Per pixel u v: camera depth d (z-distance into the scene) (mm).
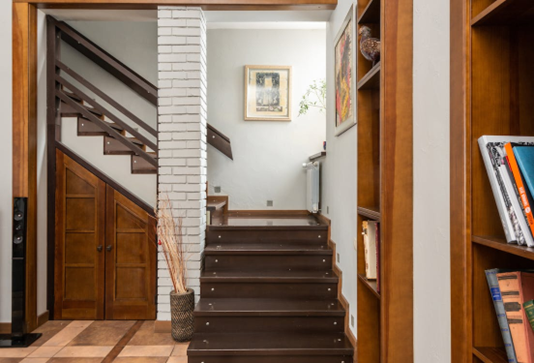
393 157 1534
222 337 3020
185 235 3580
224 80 5758
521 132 984
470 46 986
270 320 3129
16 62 3494
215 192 5746
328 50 4074
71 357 3035
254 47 5766
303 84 5785
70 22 5137
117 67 4211
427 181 1376
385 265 1530
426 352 1386
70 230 3822
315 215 5055
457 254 1026
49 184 3818
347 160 3090
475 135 982
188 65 3564
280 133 5793
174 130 3561
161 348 3203
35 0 3482
